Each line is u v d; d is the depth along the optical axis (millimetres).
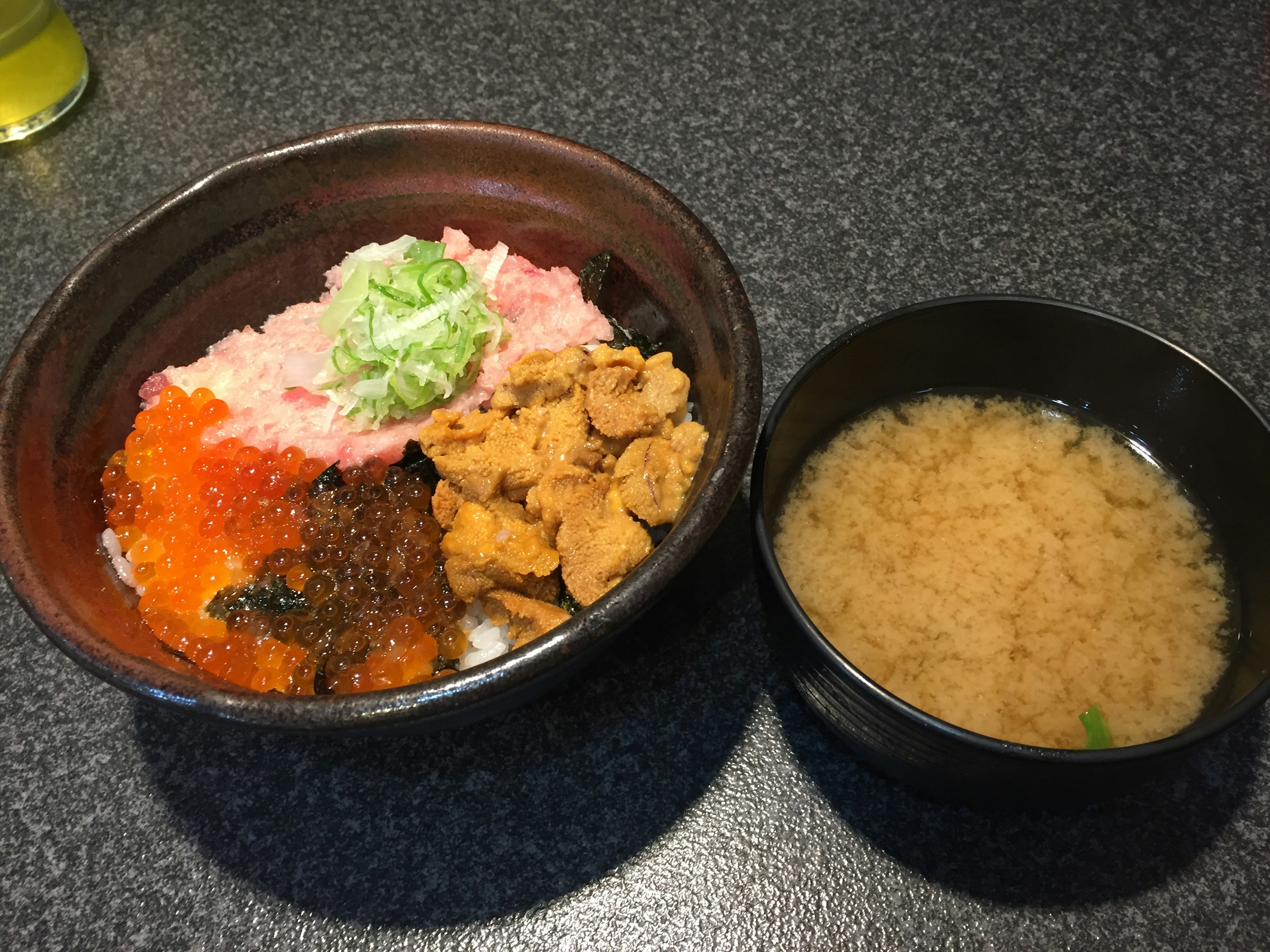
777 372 296
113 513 251
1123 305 307
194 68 379
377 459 267
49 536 224
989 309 236
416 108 363
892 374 250
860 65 365
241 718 184
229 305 285
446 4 390
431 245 282
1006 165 338
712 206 332
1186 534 235
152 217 258
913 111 353
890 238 323
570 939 219
